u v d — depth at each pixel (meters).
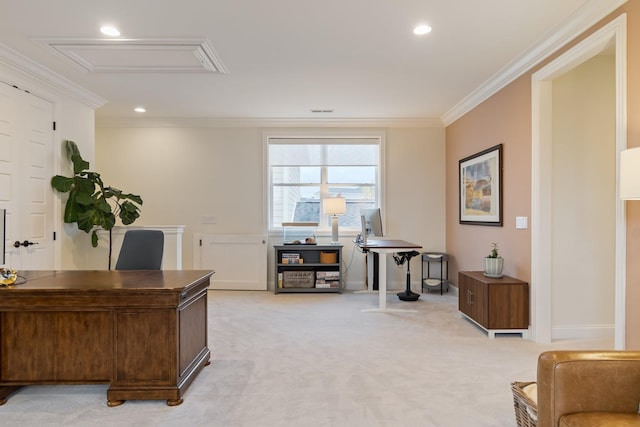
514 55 3.53
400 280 5.96
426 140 6.00
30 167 3.75
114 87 4.39
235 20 2.88
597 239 3.53
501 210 4.07
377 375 2.70
